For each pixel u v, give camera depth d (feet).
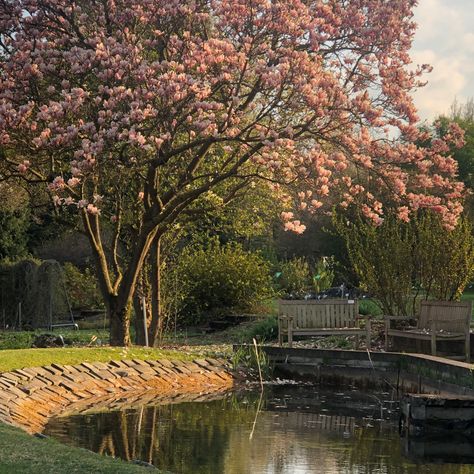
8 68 50.67
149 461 30.25
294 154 49.96
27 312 88.89
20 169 50.29
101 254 56.39
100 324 88.69
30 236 114.21
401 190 51.49
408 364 47.75
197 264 86.22
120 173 49.19
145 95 46.39
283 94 54.39
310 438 35.32
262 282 87.81
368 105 47.88
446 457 32.53
